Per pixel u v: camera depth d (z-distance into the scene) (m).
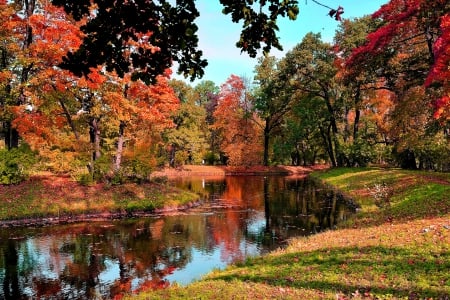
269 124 70.62
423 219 14.60
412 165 40.19
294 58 46.88
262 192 36.50
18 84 25.41
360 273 9.19
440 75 18.53
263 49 6.11
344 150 47.09
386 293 7.68
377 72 34.66
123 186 27.92
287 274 10.12
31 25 24.67
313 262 11.07
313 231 19.39
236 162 66.88
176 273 13.70
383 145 46.19
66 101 27.06
